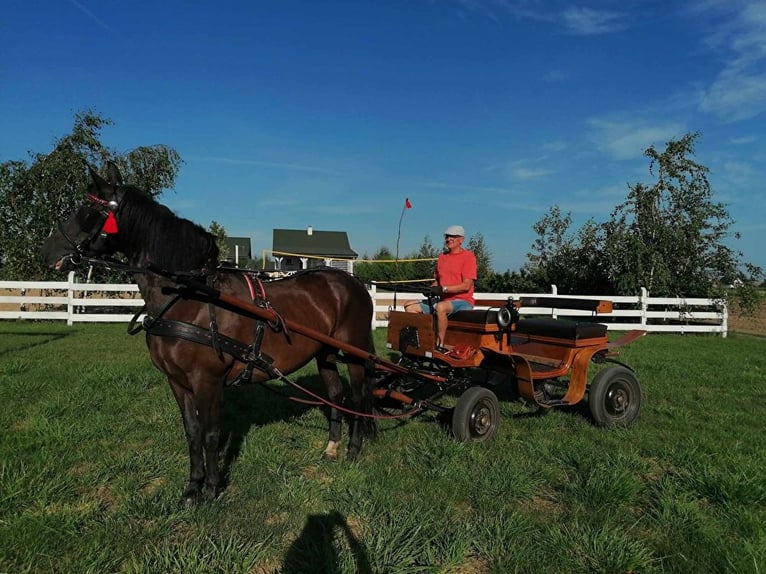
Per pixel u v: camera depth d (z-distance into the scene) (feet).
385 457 15.25
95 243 11.72
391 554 10.09
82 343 33.55
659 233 52.19
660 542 10.88
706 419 20.06
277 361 13.33
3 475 12.85
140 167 50.85
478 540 10.80
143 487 13.19
